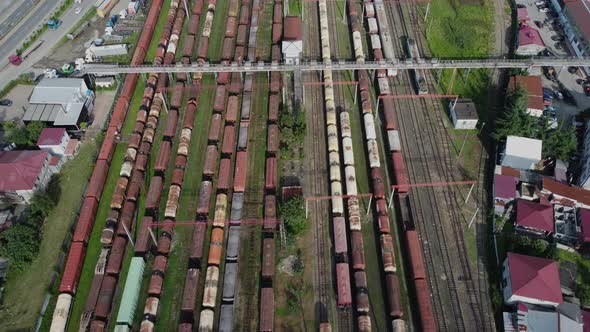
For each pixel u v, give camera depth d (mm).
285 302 63031
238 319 61656
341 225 67750
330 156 77000
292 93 89250
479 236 68875
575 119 80812
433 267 65812
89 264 66875
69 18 105312
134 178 74250
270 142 78562
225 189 73312
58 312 60250
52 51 97938
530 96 82062
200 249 66250
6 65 94688
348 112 86062
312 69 86688
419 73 89625
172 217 70625
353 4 105688
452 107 83438
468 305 62094
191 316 61156
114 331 58938
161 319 61781
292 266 66375
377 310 62125
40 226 70000
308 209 72625
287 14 106188
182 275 65750
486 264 65938
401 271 65938
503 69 92438
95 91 90500
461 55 95375
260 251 67875
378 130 83125
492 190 73000
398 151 77438
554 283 58844
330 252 68000
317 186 75500
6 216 70375
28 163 71938
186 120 82438
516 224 67625
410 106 86625
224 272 65062
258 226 70562
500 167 74500
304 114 84688
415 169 77125
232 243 66812
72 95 83375
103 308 60812
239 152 77188
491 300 62375
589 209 68188
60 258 66750
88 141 81812
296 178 76438
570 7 97750
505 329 58250
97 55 96188
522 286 58500
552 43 97188
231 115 83062
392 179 76062
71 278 63062
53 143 76625
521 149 72938
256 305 62906
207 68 86000
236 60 91562
